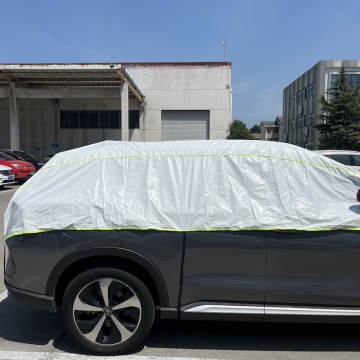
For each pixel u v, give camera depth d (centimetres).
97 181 350
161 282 331
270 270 328
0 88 2822
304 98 5816
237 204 332
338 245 323
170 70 3338
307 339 371
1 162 1961
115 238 328
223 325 399
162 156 357
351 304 329
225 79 3331
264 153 353
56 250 332
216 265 329
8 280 351
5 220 364
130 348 339
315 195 340
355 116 3075
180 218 330
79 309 337
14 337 377
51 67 2459
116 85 3027
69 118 3481
